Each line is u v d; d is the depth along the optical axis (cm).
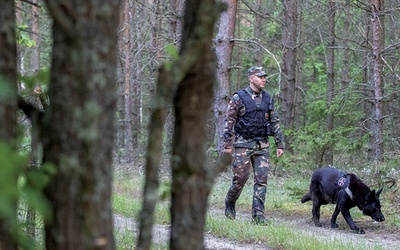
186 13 218
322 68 3069
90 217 180
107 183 183
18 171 156
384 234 981
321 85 2941
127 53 2156
